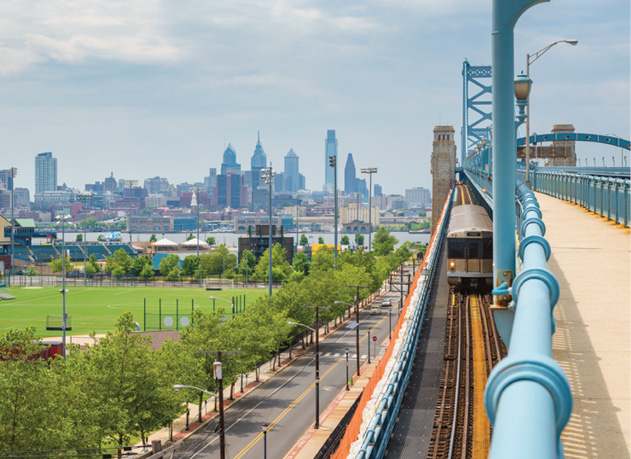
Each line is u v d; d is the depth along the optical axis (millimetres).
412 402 34094
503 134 17172
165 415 60438
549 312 6852
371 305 164625
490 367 39094
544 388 4500
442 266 81375
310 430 70625
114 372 57031
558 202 47062
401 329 44500
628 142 154875
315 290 121438
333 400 82312
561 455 4664
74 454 45938
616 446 9742
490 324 49625
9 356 51656
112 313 147000
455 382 36438
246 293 190000
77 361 58906
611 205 32875
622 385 11711
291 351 111250
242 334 87312
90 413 51094
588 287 17859
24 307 157875
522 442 3838
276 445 66125
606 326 14570
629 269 19828
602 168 107250
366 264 175875
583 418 10664
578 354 13117
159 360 66688
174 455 63094
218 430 71438
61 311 150625
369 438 25141
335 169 141875
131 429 57219
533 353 4891
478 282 61875
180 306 159500
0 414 43438
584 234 27562
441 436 29000
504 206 17312
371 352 109750
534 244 13031
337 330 130250
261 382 91875
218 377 50844
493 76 16828
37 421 44250
